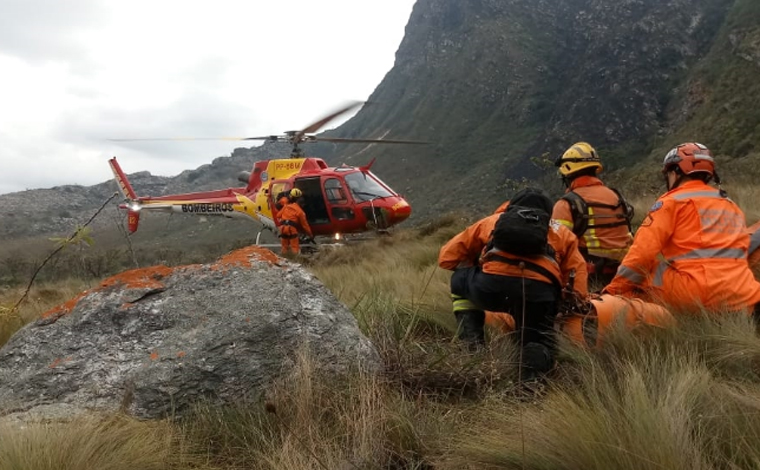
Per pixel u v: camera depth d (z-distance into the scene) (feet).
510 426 7.66
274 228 49.01
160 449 7.98
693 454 6.26
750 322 10.46
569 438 6.76
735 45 333.62
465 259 12.57
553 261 11.01
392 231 45.68
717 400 7.52
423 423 8.42
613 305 11.02
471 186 469.57
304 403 8.74
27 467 6.88
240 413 9.07
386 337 11.59
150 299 10.71
